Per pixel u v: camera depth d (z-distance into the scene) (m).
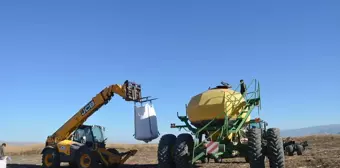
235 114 11.35
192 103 12.01
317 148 29.92
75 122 18.06
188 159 11.03
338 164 13.45
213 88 12.31
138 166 17.58
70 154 16.92
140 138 14.93
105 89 17.41
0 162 11.90
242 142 11.67
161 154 11.46
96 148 16.34
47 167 17.30
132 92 15.98
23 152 34.09
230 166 15.05
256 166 10.20
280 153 10.67
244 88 12.37
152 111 15.26
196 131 11.59
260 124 13.83
